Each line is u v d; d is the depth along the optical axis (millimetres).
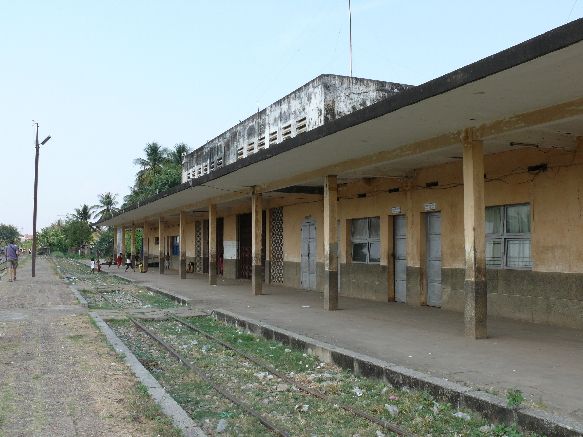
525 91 7230
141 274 32375
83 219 81500
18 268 40656
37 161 30641
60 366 8000
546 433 5180
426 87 7453
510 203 11352
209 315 14133
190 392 7320
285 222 21109
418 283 13820
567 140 9664
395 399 6648
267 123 22750
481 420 5824
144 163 58562
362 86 19500
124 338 11273
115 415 5754
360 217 16312
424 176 13633
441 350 8391
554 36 5672
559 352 8109
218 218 29875
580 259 9852
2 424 5457
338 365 8453
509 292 11320
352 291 16609
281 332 10398
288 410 6527
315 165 13477
